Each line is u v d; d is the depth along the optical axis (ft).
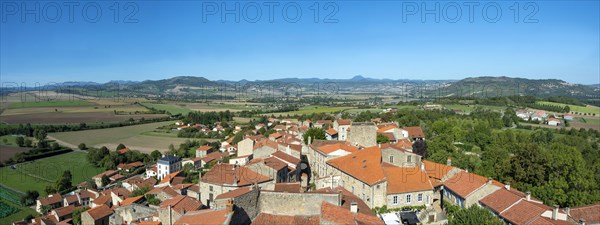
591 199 248.32
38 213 419.33
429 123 604.49
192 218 169.37
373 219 162.09
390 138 447.83
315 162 351.25
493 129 591.37
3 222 407.44
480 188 228.22
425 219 225.76
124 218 293.23
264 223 164.96
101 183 536.01
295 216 170.09
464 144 500.33
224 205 174.19
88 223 319.06
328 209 160.25
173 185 360.07
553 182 262.26
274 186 221.25
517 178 286.46
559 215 191.42
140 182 480.23
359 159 276.62
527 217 193.36
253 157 388.98
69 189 501.15
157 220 232.12
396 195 236.84
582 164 299.58
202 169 514.27
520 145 372.99
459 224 195.93
